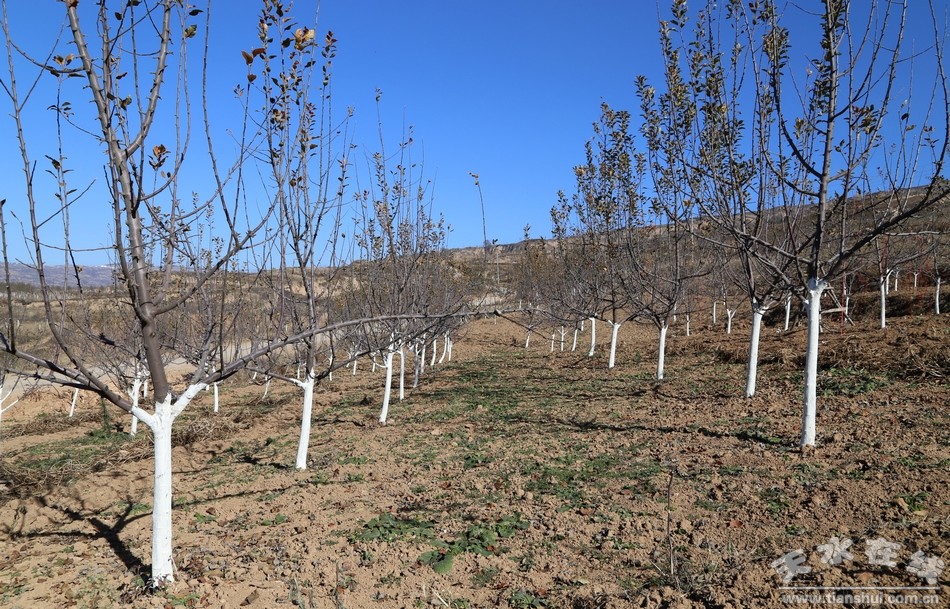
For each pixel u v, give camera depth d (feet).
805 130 27.91
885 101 23.35
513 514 20.31
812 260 25.09
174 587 15.84
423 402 49.03
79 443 47.60
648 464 24.53
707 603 12.98
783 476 21.17
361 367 87.25
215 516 23.40
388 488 24.77
